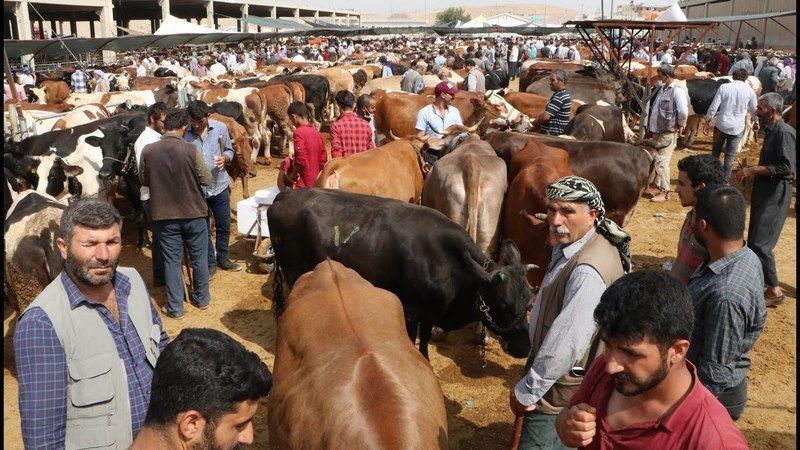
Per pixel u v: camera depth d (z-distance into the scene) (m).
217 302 6.94
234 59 31.98
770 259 6.57
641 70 16.62
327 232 5.06
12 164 6.85
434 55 32.59
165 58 30.47
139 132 8.09
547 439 3.24
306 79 16.83
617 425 2.08
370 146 7.98
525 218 5.85
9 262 5.22
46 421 2.49
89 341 2.60
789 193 6.37
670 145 10.62
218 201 7.52
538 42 53.16
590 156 7.07
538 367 2.93
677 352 1.90
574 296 2.90
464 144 6.94
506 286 4.31
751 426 4.81
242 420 1.80
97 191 7.95
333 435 2.52
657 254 8.30
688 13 57.59
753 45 35.59
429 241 4.79
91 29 46.94
